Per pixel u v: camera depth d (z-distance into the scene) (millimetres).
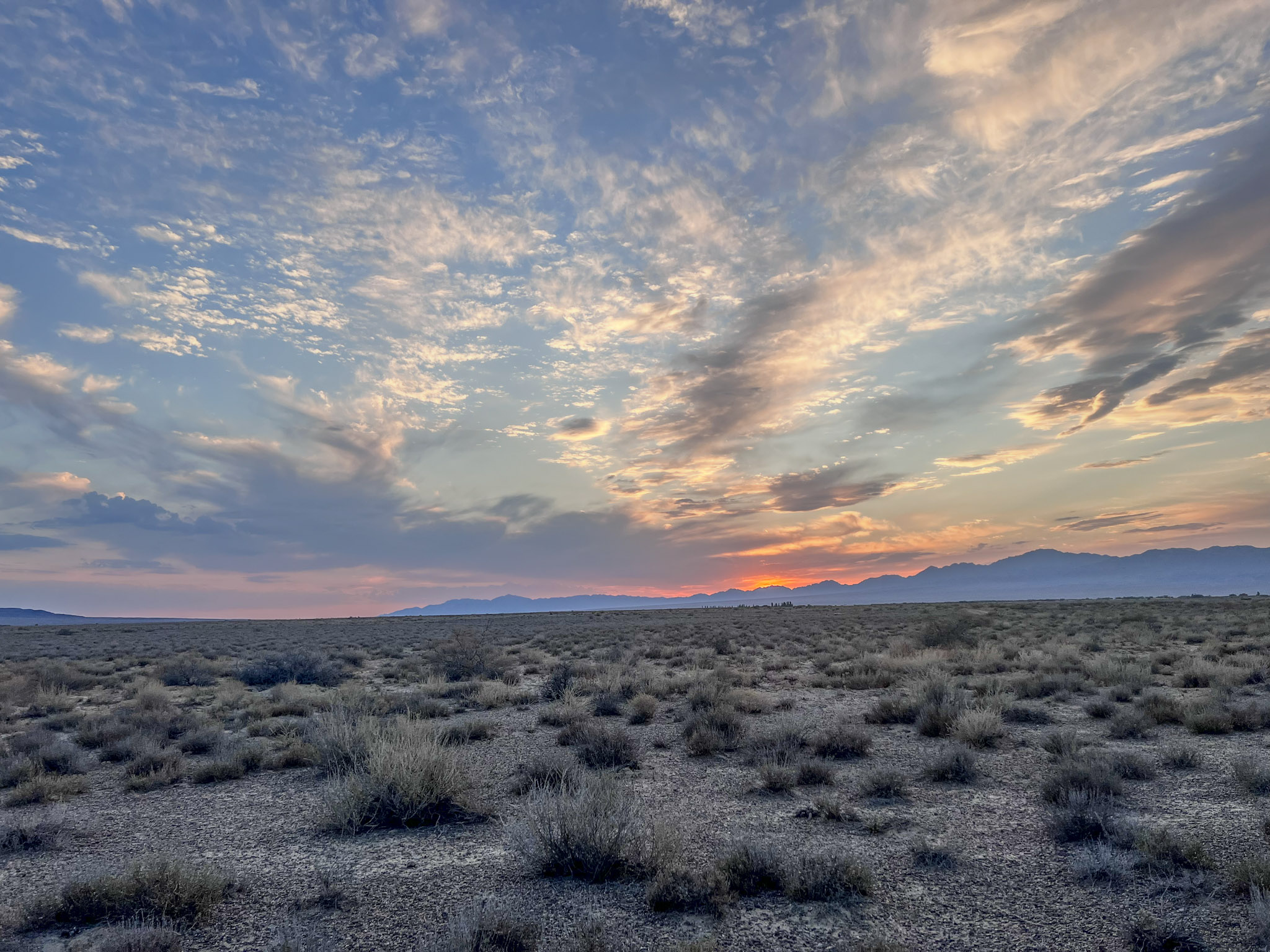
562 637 47062
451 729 14984
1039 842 7832
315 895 6961
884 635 39438
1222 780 9852
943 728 13875
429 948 5754
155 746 13805
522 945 5605
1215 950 5285
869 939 5703
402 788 9273
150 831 9297
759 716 16797
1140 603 62656
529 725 16438
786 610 86875
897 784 9945
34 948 5961
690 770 11727
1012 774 10891
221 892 6922
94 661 36094
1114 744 12406
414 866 7688
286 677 27547
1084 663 22625
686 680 21953
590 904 6547
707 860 7570
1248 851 7133
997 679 19266
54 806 10219
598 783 8711
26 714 20312
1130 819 8234
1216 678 18781
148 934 5820
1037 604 75062
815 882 6566
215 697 23344
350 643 47906
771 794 10180
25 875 7781
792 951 5566
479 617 99000
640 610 106250
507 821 9164
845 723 15633
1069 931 5730
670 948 5656
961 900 6406
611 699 18297
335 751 12203
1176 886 6387
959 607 72625
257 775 12422
